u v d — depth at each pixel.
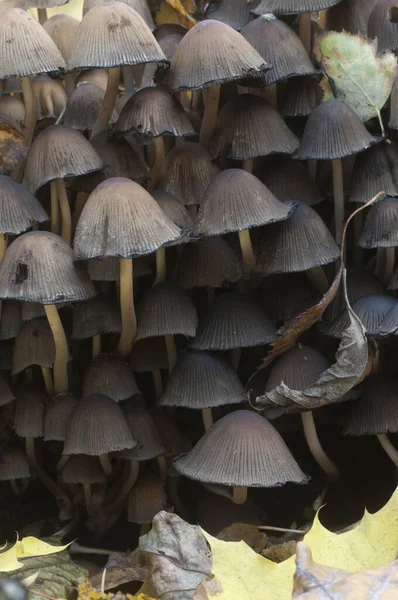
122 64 0.59
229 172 0.59
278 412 0.61
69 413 0.61
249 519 0.61
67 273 0.59
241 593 0.54
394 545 0.56
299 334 0.60
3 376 0.62
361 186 0.62
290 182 0.62
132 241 0.57
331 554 0.56
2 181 0.60
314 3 0.62
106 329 0.61
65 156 0.60
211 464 0.58
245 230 0.61
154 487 0.62
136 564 0.59
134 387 0.61
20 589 0.48
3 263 0.59
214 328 0.61
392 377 0.61
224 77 0.59
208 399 0.60
